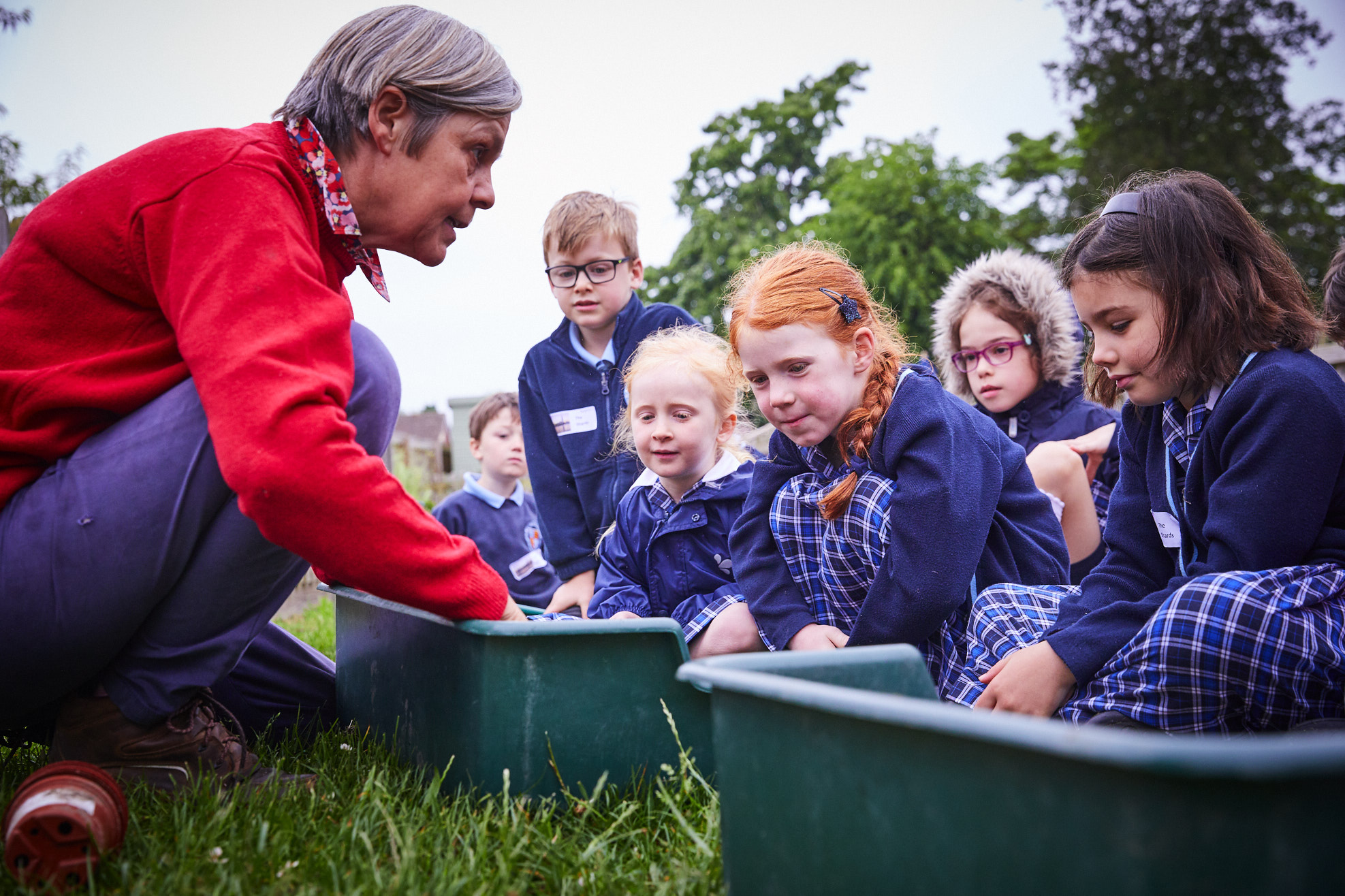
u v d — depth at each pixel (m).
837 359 1.90
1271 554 1.45
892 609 1.77
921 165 26.08
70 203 1.47
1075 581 2.73
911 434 1.85
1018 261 3.18
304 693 2.03
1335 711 1.38
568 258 3.12
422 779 1.56
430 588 1.39
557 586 4.57
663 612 2.43
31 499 1.42
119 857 1.18
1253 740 0.60
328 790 1.47
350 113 1.56
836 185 27.39
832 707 0.82
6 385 1.43
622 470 3.10
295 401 1.29
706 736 1.45
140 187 1.45
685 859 1.16
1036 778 0.69
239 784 1.40
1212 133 23.41
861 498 1.90
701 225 28.47
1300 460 1.45
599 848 1.20
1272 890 0.61
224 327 1.33
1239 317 1.58
